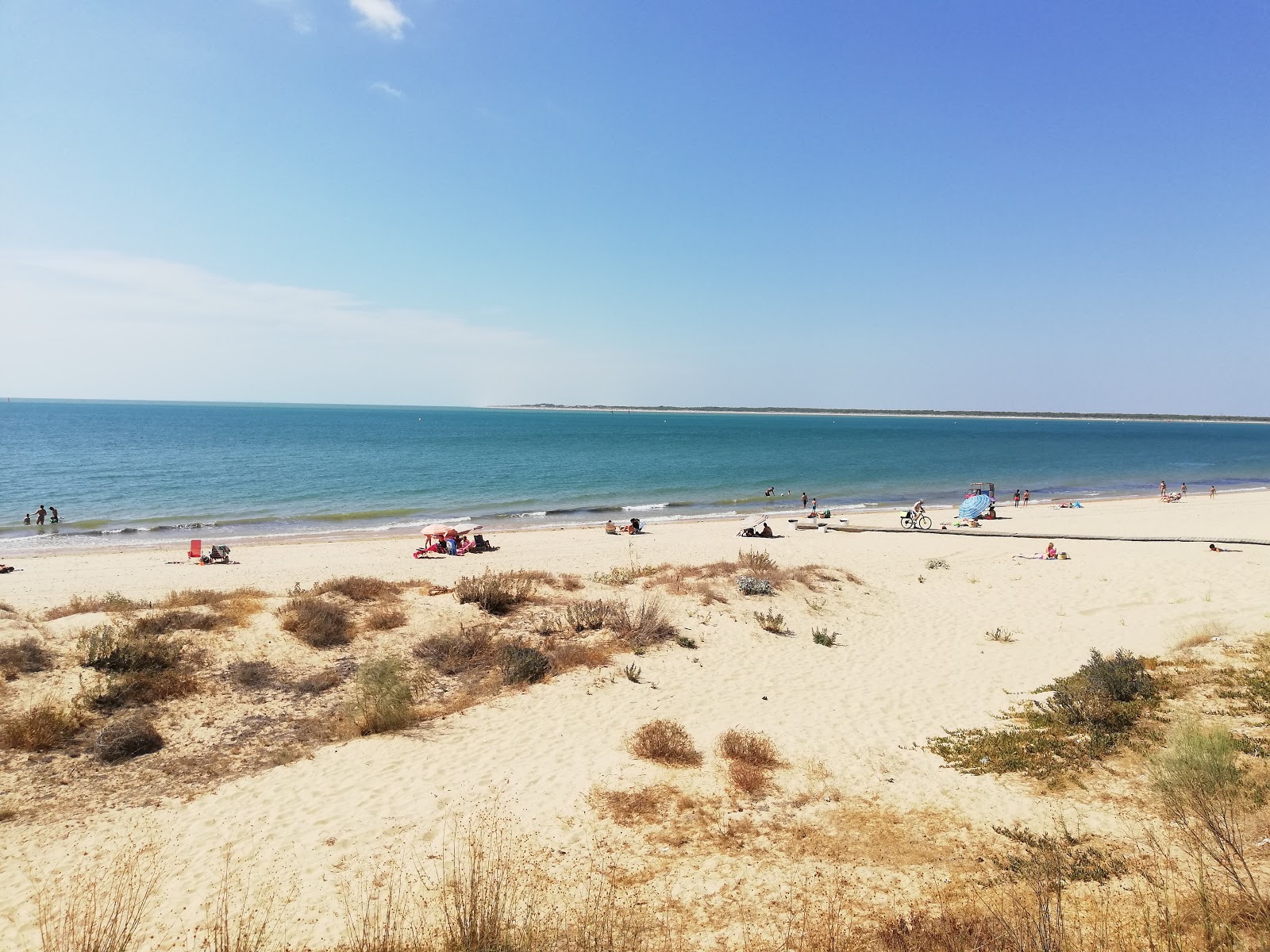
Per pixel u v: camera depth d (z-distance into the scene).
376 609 15.51
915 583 22.42
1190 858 6.43
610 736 10.56
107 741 9.55
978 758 9.59
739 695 12.68
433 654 13.74
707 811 8.16
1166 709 10.34
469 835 7.61
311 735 10.59
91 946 5.58
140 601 15.66
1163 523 37.97
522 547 30.98
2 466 61.00
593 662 13.73
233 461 71.12
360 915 6.12
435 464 74.88
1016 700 12.16
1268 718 9.44
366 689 11.29
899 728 10.98
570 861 7.07
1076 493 59.44
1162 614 17.75
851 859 7.06
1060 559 26.56
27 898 6.50
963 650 15.79
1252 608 17.59
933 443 138.88
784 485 63.34
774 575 20.33
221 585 21.25
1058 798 8.19
